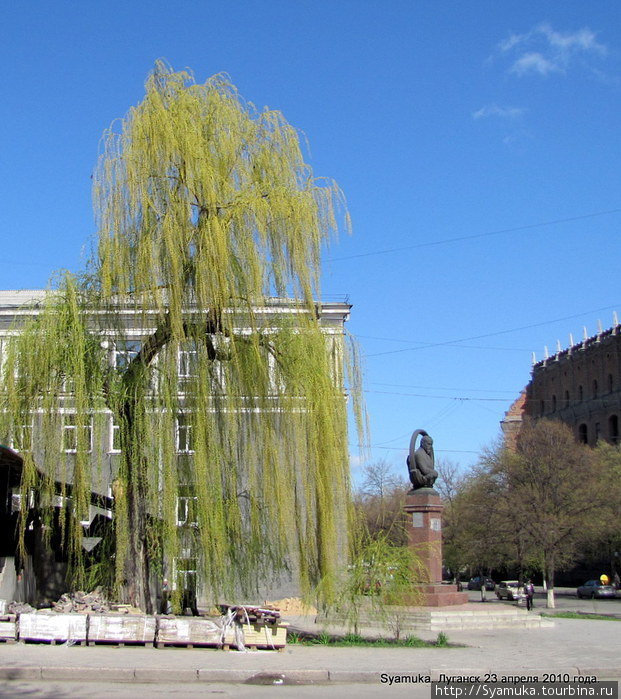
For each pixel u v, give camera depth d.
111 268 18.47
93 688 13.10
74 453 18.59
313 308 19.14
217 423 18.62
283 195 19.03
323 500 18.55
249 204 18.59
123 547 18.34
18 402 18.62
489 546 46.12
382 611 20.42
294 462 18.69
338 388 19.41
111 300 18.94
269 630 18.08
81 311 19.05
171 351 18.45
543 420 59.62
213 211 18.75
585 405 84.88
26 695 12.17
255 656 16.92
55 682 13.75
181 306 18.27
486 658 17.92
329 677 14.77
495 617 27.69
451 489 69.31
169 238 18.09
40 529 25.41
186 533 18.58
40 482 19.34
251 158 19.75
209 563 18.03
